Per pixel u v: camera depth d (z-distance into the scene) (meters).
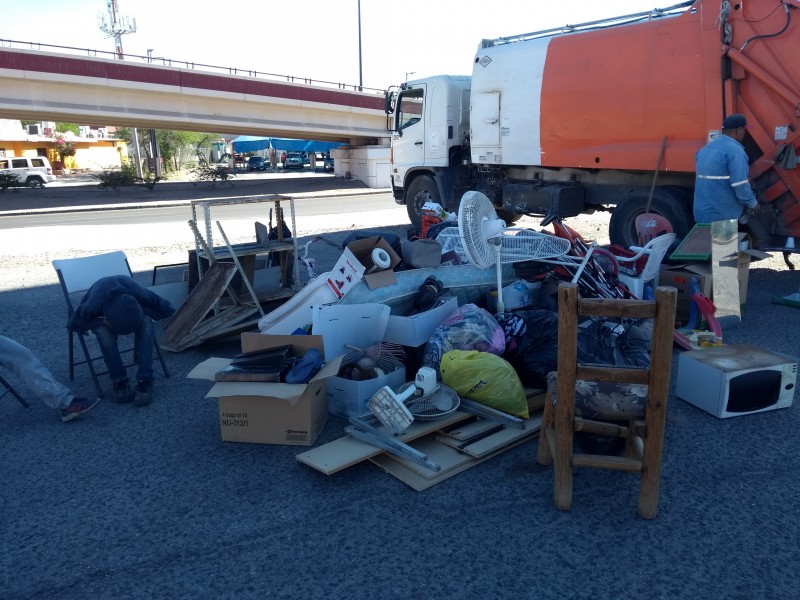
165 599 2.57
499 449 3.62
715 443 3.71
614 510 3.07
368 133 36.06
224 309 5.89
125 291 4.43
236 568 2.74
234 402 3.85
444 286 5.20
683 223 7.52
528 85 8.95
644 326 4.54
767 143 6.75
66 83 25.95
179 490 3.38
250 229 14.05
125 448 3.89
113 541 2.96
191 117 29.66
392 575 2.67
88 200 28.81
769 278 7.87
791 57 6.46
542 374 4.12
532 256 5.12
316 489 3.35
